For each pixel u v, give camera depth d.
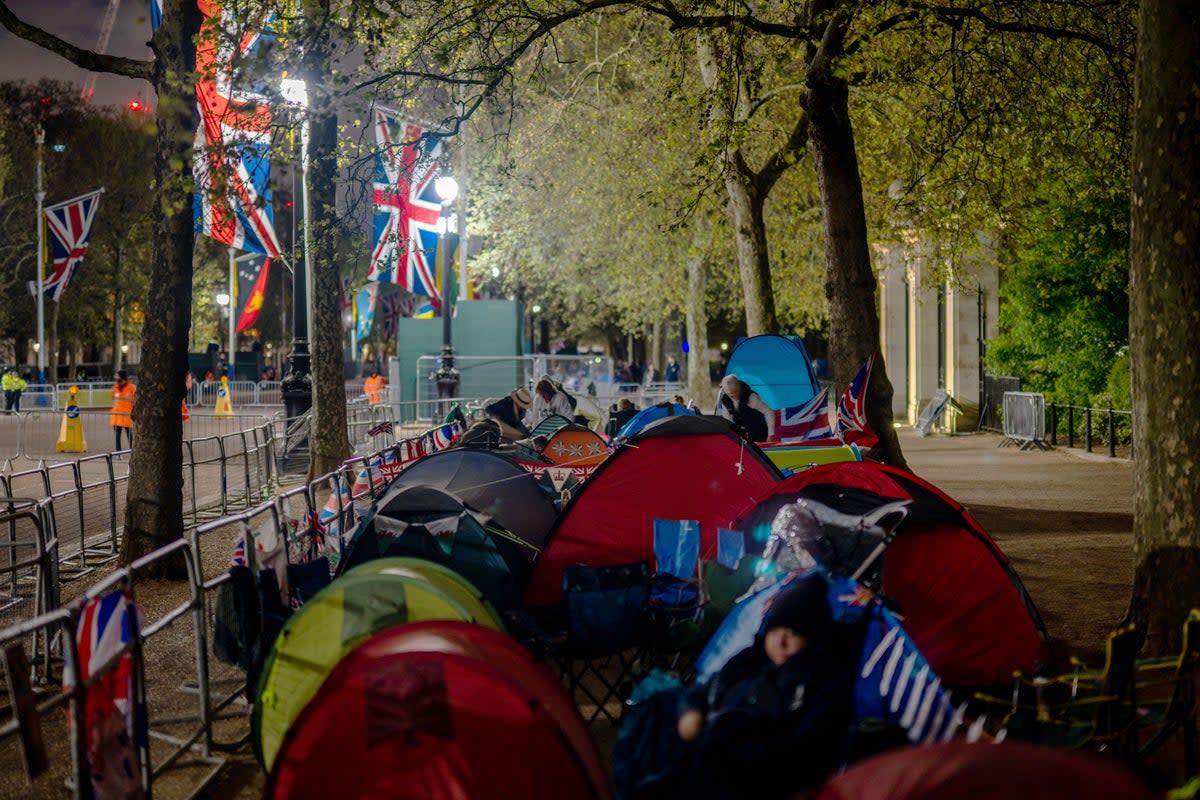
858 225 12.98
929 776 3.08
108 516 15.31
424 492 7.73
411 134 13.12
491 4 11.73
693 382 34.69
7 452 26.36
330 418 17.77
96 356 80.94
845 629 4.64
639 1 12.00
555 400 17.33
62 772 5.99
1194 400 6.77
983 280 28.97
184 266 10.61
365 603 5.29
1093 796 2.95
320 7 10.22
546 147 28.92
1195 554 6.76
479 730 4.32
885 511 6.80
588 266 36.22
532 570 8.55
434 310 44.00
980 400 29.58
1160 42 6.79
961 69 14.21
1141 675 6.63
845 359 12.95
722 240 24.14
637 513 8.48
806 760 4.29
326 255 14.00
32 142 54.25
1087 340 23.69
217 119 10.62
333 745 4.33
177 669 7.81
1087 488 17.16
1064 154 17.55
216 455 23.62
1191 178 6.73
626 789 4.56
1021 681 5.18
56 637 8.24
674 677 5.02
